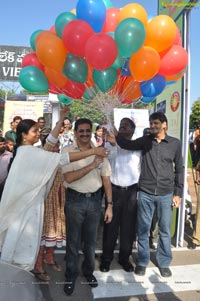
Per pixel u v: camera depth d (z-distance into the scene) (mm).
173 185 3688
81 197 3119
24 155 2771
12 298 1705
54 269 3740
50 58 2773
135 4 2896
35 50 3172
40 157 2754
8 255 2723
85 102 3469
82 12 2846
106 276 3646
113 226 3734
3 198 2773
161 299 3191
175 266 3977
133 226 3791
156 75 3189
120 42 2674
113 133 3369
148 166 3631
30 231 2801
